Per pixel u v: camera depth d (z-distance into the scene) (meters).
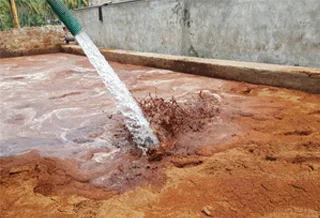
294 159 1.57
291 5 3.30
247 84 3.46
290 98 2.75
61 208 1.29
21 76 5.14
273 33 3.60
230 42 4.24
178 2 4.98
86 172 1.61
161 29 5.61
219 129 2.09
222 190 1.34
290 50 3.46
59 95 3.54
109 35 7.57
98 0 9.33
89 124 2.42
